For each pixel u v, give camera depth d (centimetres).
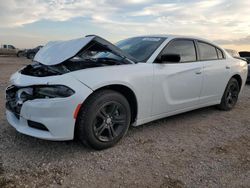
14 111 361
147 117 415
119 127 376
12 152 344
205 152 373
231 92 598
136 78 383
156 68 414
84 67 360
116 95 362
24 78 355
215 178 306
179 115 543
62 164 321
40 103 323
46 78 331
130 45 471
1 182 276
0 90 731
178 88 450
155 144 392
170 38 464
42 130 334
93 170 311
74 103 324
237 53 1077
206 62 512
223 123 507
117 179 295
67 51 368
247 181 303
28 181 282
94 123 346
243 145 405
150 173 311
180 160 346
